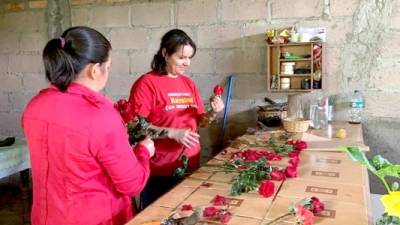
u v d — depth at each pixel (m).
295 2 2.59
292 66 2.59
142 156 1.26
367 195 1.21
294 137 2.01
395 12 2.40
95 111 1.09
